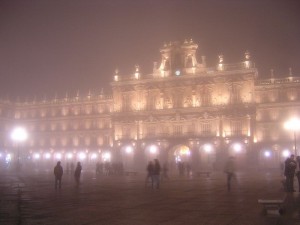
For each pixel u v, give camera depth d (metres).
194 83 101.06
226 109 96.69
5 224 16.05
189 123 100.31
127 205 22.59
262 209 20.61
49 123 128.12
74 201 24.73
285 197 26.98
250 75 96.25
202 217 17.98
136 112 105.75
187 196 28.16
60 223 16.28
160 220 17.11
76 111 125.06
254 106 94.62
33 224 16.05
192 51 103.19
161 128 103.12
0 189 34.56
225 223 16.33
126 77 109.69
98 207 21.64
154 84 105.44
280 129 96.69
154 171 35.97
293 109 96.62
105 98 120.44
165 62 106.12
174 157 103.44
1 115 127.69
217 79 99.06
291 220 17.12
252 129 94.44
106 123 119.25
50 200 25.33
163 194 29.77
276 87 99.19
